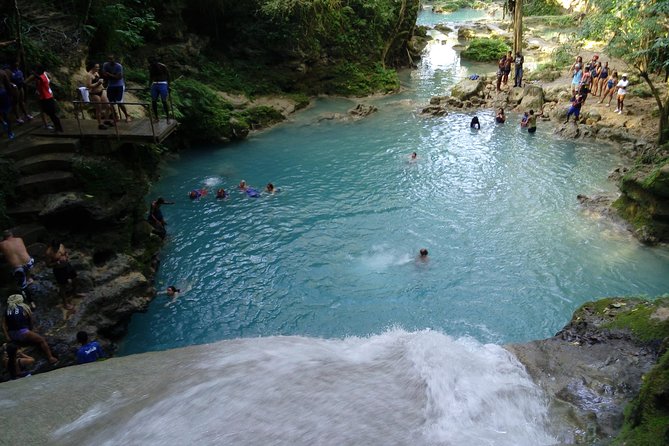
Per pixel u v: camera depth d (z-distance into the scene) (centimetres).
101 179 1237
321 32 3111
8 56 1466
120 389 558
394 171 2075
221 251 1520
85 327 1072
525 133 2475
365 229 1630
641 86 2700
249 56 2972
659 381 485
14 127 1305
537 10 5188
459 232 1593
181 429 478
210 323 1218
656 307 716
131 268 1262
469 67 3969
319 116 2786
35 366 955
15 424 493
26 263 1041
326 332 1174
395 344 664
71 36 1748
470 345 679
